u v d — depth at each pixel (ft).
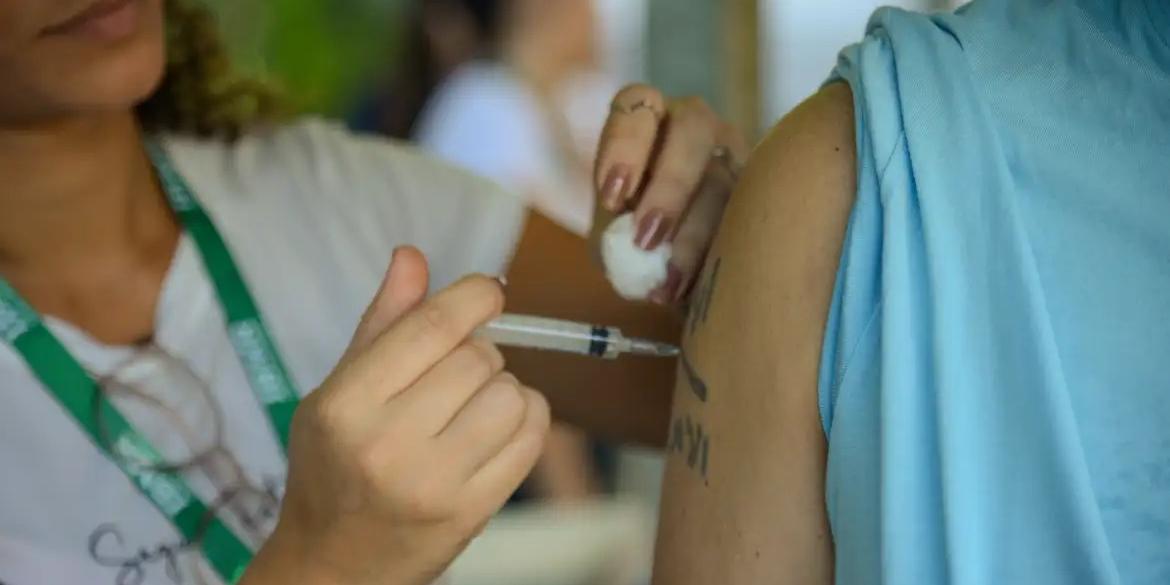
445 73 10.47
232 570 3.67
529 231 4.47
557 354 4.32
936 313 2.39
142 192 4.03
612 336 3.27
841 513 2.56
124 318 3.88
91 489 3.63
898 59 2.60
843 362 2.54
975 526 2.35
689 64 8.03
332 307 4.11
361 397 2.59
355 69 10.77
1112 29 2.59
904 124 2.52
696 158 3.28
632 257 3.21
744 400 2.78
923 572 2.39
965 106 2.50
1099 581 2.29
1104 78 2.55
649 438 4.44
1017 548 2.35
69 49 3.27
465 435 2.64
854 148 2.70
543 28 10.19
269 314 4.01
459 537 2.71
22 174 3.59
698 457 2.89
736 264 2.83
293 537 2.77
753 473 2.75
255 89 4.57
